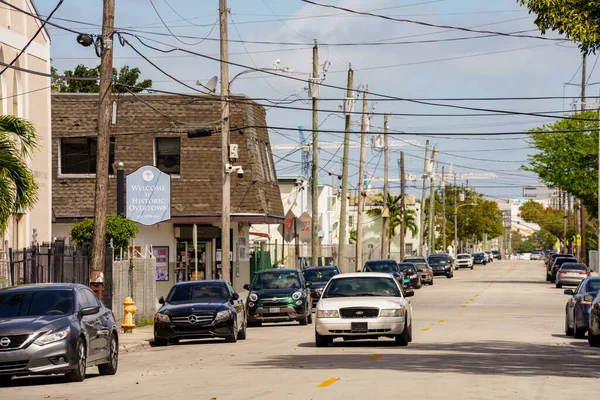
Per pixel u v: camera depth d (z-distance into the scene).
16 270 40.06
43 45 53.81
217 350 36.28
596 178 95.19
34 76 52.56
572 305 40.41
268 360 30.61
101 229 38.91
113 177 71.31
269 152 79.50
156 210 55.56
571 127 95.00
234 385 23.36
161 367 30.11
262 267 86.38
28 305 26.59
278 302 50.16
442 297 77.12
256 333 45.56
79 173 71.75
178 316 39.53
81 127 71.56
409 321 36.28
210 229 72.12
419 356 30.91
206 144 72.19
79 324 26.05
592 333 35.56
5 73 49.00
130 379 26.42
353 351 33.31
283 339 41.12
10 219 48.69
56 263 41.44
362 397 20.27
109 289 44.72
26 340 24.58
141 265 52.47
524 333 42.47
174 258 71.56
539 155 96.75
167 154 72.38
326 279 64.94
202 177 71.56
